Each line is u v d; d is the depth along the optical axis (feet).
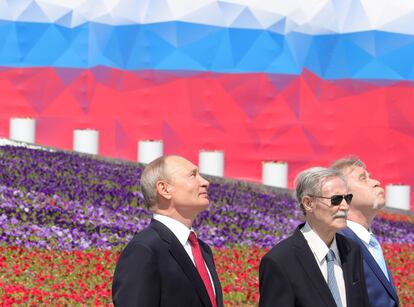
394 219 106.11
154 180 24.21
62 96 127.54
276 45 131.95
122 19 130.31
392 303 27.02
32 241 64.90
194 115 130.31
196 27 130.41
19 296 45.75
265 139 131.34
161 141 120.26
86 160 102.68
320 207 24.22
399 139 133.90
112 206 81.66
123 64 130.21
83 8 128.67
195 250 24.21
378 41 134.21
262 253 69.82
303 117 132.57
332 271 24.36
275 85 131.64
